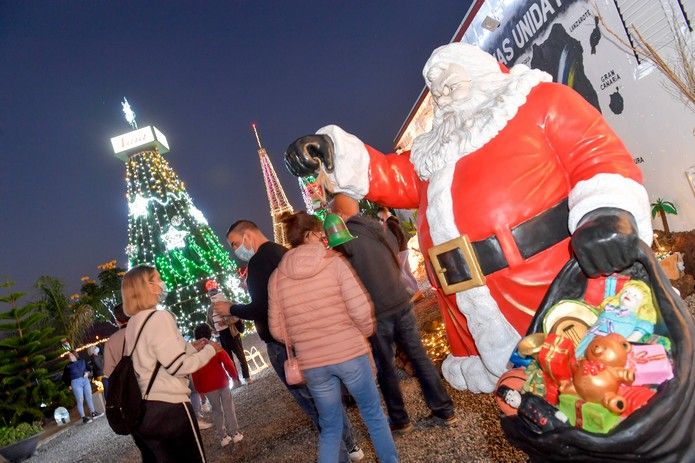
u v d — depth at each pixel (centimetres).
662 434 127
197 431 335
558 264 198
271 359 370
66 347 2053
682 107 510
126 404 314
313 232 324
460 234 208
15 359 1677
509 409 150
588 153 194
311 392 315
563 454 136
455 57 240
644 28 518
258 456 522
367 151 244
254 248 387
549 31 654
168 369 321
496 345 206
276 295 317
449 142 216
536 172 201
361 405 313
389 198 246
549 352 142
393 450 313
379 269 388
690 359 134
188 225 3744
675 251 504
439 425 404
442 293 226
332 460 306
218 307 392
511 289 200
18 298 1752
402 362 589
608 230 150
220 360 611
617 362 132
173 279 3497
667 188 556
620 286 155
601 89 599
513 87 212
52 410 1830
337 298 308
